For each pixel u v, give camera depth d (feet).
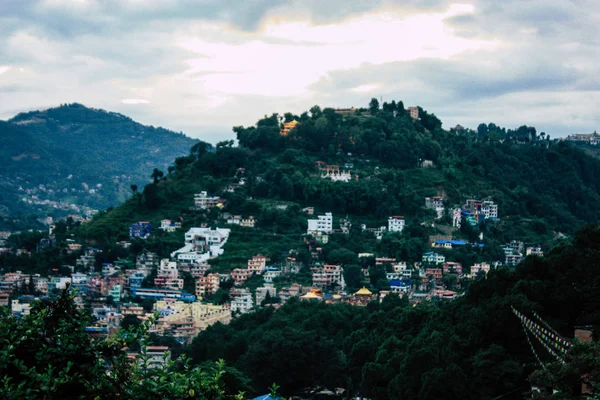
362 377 585.22
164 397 190.80
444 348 503.61
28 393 178.91
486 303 532.73
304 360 650.43
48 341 202.69
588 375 302.86
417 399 490.90
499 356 473.26
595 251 533.14
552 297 513.04
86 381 188.65
